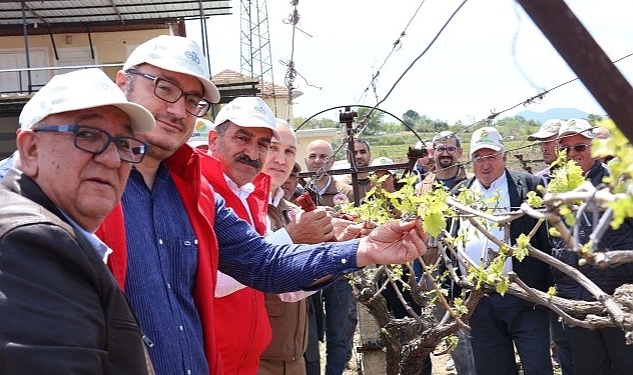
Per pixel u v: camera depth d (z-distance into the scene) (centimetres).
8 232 196
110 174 223
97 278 205
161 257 278
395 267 474
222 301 362
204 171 397
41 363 187
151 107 291
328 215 356
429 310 446
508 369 568
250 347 372
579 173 306
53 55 2498
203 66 306
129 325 213
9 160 269
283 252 315
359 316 658
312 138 1891
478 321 566
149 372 223
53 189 219
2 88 2492
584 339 547
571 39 101
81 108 216
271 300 465
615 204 114
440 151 655
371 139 716
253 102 415
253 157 412
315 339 604
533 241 546
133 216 277
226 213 321
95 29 2486
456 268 546
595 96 101
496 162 554
